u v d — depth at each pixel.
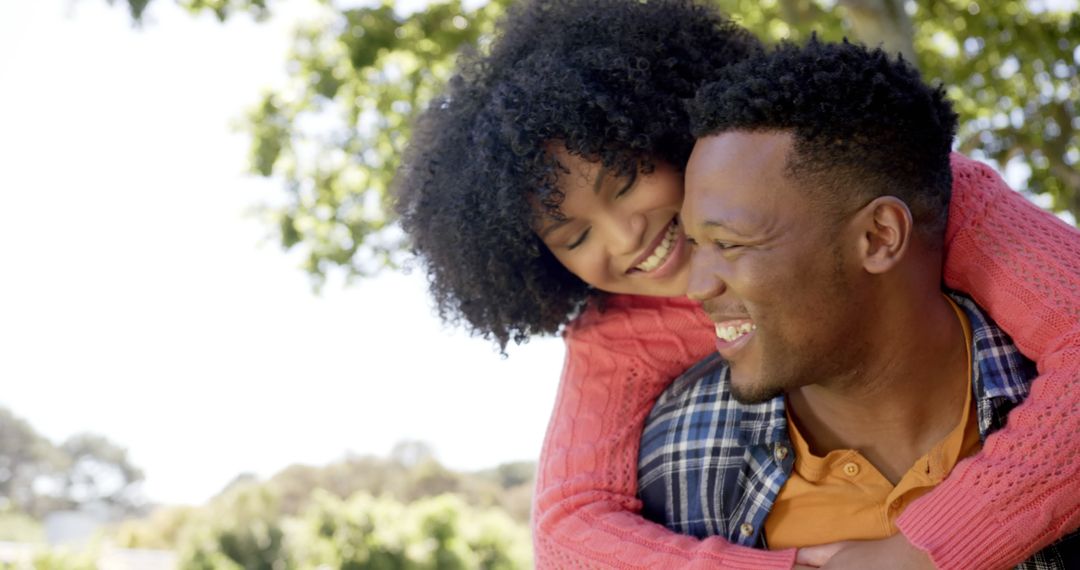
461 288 2.08
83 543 22.62
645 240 1.93
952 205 1.75
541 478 2.01
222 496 21.08
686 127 1.88
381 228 9.40
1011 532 1.56
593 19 1.99
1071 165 9.24
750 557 1.68
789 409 1.80
